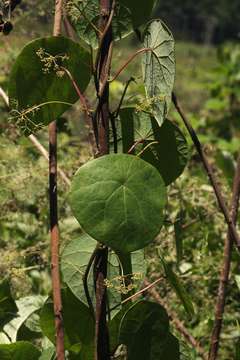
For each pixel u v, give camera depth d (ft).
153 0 3.64
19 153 5.53
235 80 11.69
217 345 4.31
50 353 3.67
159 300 5.25
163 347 3.46
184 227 5.65
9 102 3.44
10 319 4.36
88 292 3.53
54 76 3.43
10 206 5.64
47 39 3.35
